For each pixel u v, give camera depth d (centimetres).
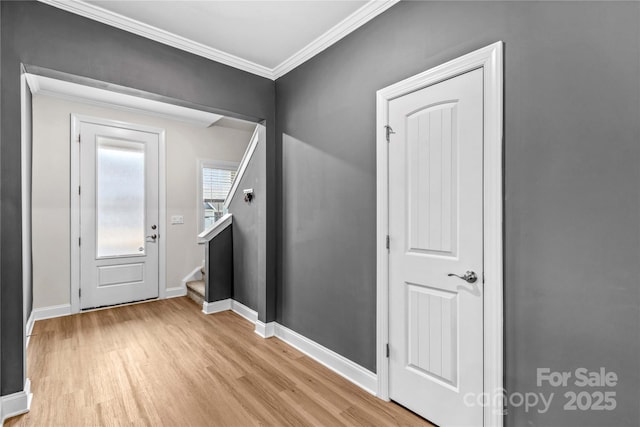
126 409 189
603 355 121
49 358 252
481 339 155
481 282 155
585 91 125
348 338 229
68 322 333
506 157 147
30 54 189
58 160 353
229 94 276
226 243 382
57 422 178
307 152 266
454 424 167
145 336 298
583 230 126
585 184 125
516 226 144
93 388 211
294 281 281
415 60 185
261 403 196
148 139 416
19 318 186
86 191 370
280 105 300
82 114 368
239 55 272
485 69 152
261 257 305
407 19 190
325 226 248
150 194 416
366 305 216
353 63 225
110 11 212
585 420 126
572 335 129
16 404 182
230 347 276
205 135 468
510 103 145
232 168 495
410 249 189
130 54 226
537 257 138
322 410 190
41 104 343
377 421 180
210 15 218
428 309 179
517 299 144
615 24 118
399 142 194
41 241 343
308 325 265
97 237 377
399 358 195
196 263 457
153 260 418
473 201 158
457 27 165
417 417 184
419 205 183
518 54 142
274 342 288
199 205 461
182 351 267
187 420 180
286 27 233
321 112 252
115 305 390
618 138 117
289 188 287
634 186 114
